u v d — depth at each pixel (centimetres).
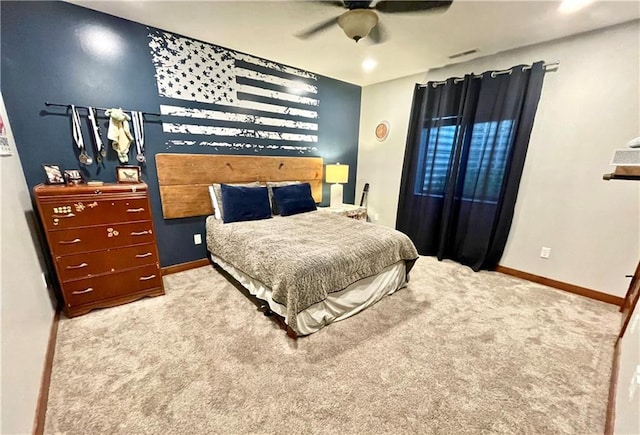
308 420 129
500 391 148
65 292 202
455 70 326
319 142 404
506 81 278
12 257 144
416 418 132
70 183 210
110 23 226
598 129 239
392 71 357
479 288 271
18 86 198
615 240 239
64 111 217
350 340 188
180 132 277
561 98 255
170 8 212
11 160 180
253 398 140
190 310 221
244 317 212
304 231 255
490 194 298
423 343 186
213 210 309
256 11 214
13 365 113
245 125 321
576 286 262
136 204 221
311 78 370
